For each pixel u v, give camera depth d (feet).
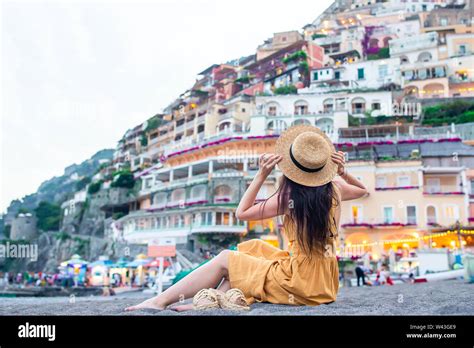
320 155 8.39
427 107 173.17
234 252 9.10
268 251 9.62
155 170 196.44
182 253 118.32
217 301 7.97
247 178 139.33
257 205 8.86
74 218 228.84
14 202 231.30
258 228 127.34
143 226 156.76
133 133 270.26
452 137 131.44
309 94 180.34
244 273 8.82
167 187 164.45
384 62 199.00
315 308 7.91
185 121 225.15
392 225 113.09
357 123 165.37
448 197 114.42
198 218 132.26
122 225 173.37
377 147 134.72
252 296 8.82
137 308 8.23
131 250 152.05
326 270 8.76
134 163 248.11
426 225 112.68
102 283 95.35
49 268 191.21
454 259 68.23
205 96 247.09
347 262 93.86
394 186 118.93
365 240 116.06
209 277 8.81
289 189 8.67
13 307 10.59
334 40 237.66
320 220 8.47
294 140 8.73
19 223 211.82
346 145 136.36
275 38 254.68
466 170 122.62
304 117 157.79
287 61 223.51
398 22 229.04
